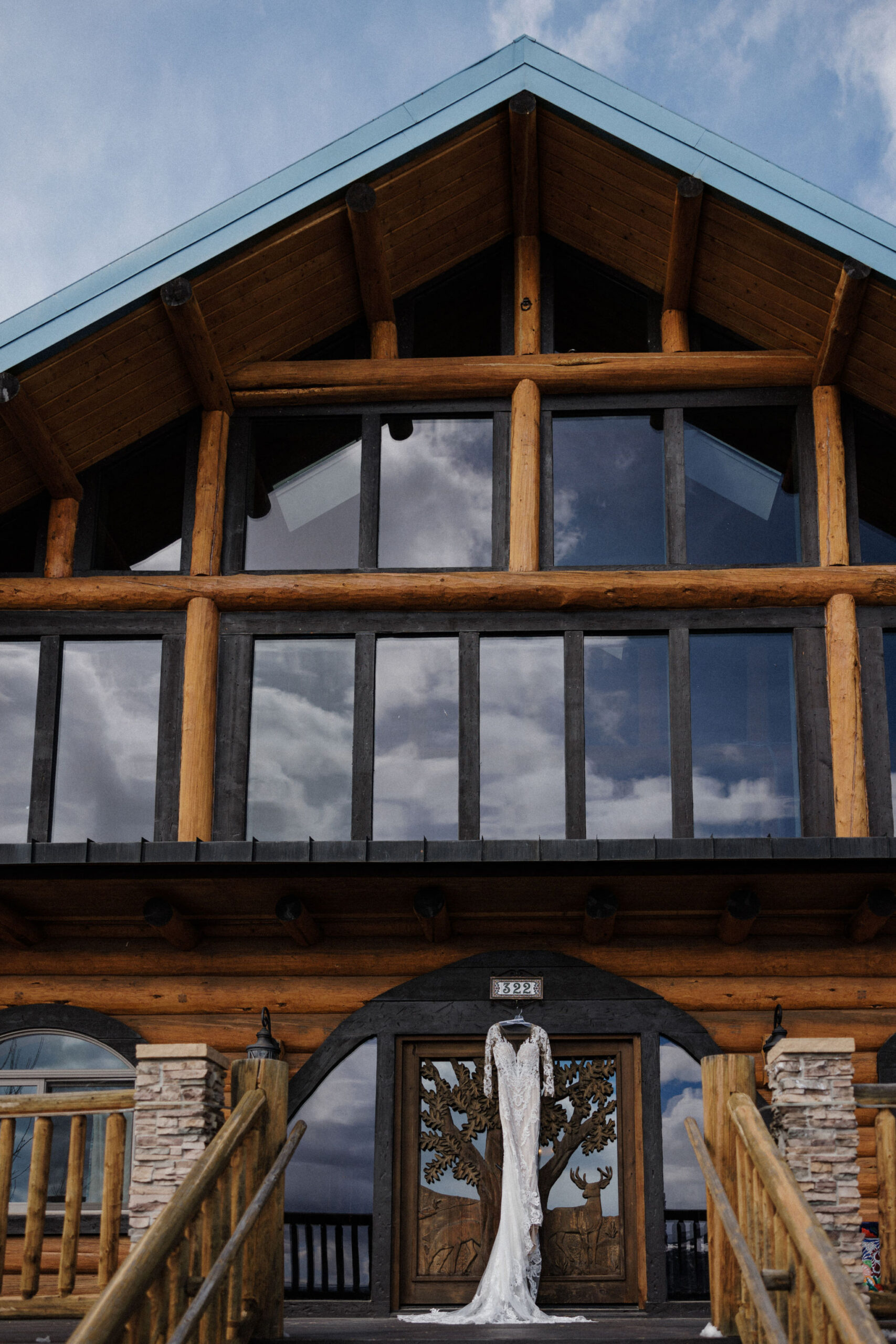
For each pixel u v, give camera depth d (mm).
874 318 9844
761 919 9469
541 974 9430
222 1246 5961
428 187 10453
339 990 9484
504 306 11227
